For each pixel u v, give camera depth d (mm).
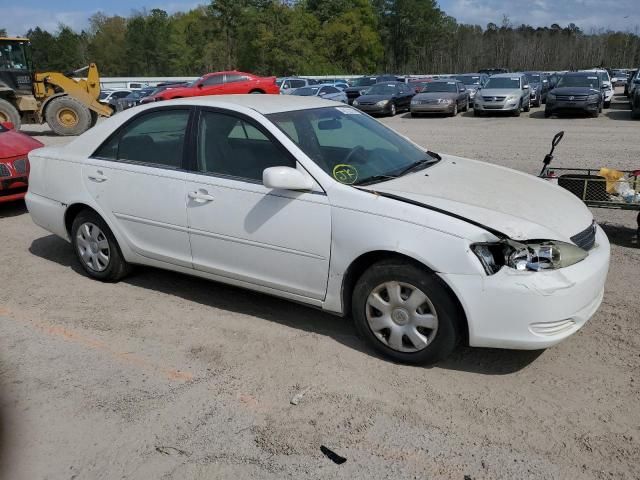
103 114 18922
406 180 3855
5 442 2980
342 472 2717
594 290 3387
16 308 4566
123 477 2725
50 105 17750
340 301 3752
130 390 3406
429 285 3359
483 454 2811
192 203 4230
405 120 21203
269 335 4039
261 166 3967
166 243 4492
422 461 2775
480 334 3312
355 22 74125
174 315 4391
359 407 3189
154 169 4449
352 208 3557
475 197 3641
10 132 7738
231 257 4145
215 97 4512
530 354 3717
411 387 3371
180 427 3066
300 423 3070
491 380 3436
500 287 3199
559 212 3670
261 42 62125
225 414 3166
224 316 4355
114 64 88250
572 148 12328
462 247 3238
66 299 4723
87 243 5047
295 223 3770
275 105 4289
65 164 5016
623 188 5527
